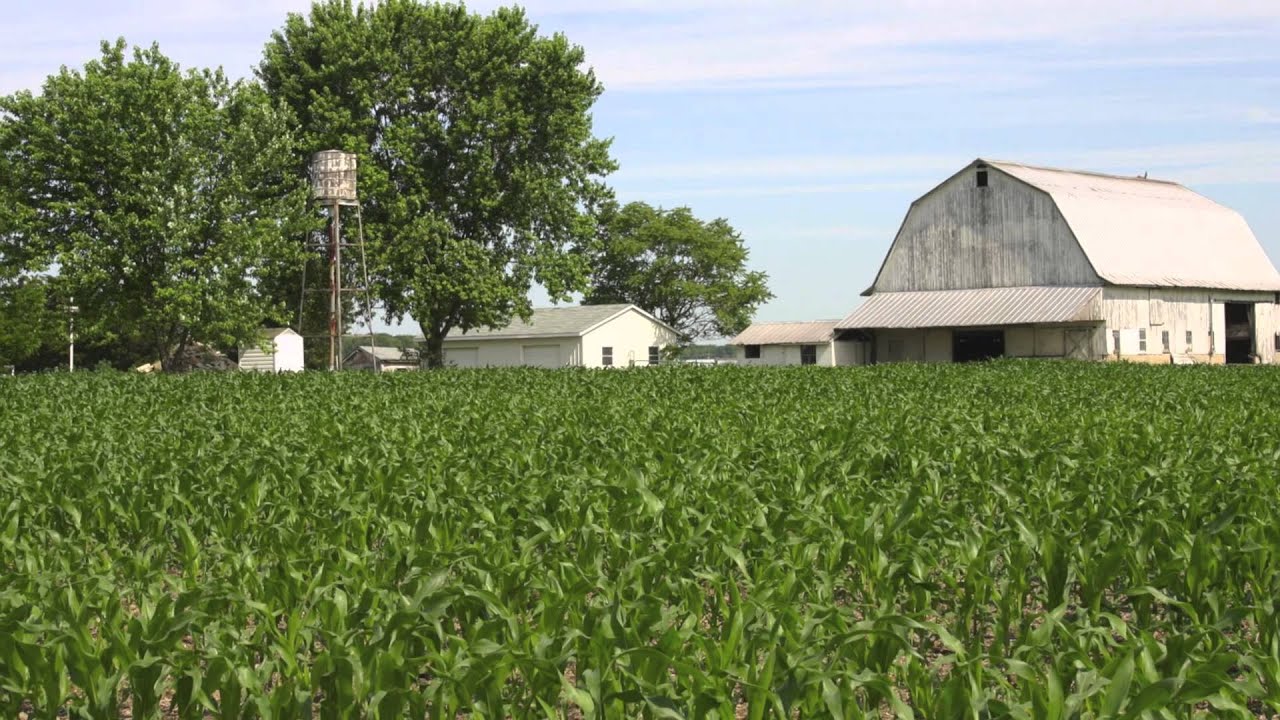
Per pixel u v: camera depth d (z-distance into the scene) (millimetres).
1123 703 6352
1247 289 76125
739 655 7742
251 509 13578
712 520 11383
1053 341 66062
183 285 57656
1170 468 14102
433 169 66000
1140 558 9914
